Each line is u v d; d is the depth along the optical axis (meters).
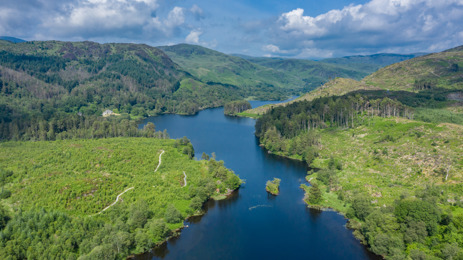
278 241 128.38
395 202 132.38
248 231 135.75
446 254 97.31
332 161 198.50
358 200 140.50
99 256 101.75
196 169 191.50
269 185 176.38
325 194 165.62
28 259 102.69
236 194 173.38
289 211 153.00
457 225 108.12
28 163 176.75
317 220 143.75
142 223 129.12
